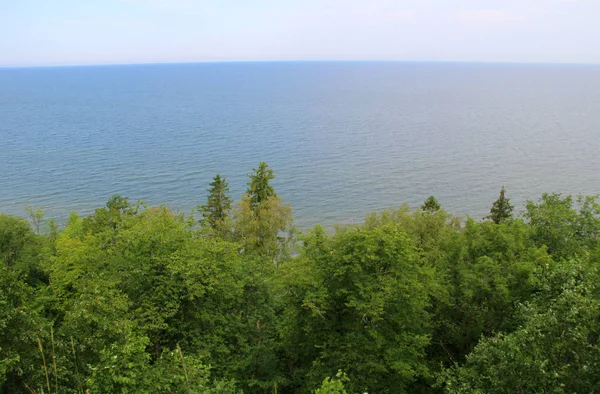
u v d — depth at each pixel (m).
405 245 22.23
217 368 22.33
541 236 30.23
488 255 26.33
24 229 39.00
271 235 48.72
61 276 29.38
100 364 15.23
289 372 24.50
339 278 21.09
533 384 14.01
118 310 18.64
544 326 14.36
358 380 20.62
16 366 14.29
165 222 28.77
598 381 14.10
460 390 15.71
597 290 16.88
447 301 24.05
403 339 21.64
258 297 26.23
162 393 16.16
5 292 15.70
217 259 26.73
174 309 21.73
